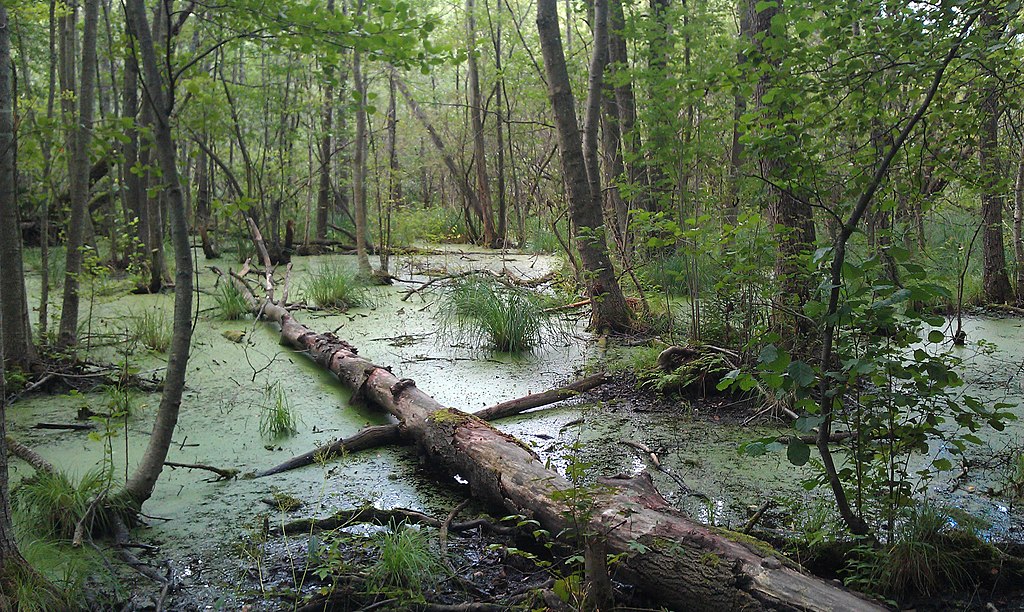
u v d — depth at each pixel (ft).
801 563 11.70
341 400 21.44
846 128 16.51
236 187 24.14
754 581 10.05
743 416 19.67
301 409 20.59
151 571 12.27
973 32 14.06
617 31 29.55
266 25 14.03
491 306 27.32
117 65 45.55
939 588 11.22
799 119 15.62
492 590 11.73
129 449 17.48
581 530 11.58
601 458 16.97
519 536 13.32
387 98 82.99
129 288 36.47
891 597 11.10
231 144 56.18
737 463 16.52
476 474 14.75
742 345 20.22
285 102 51.47
